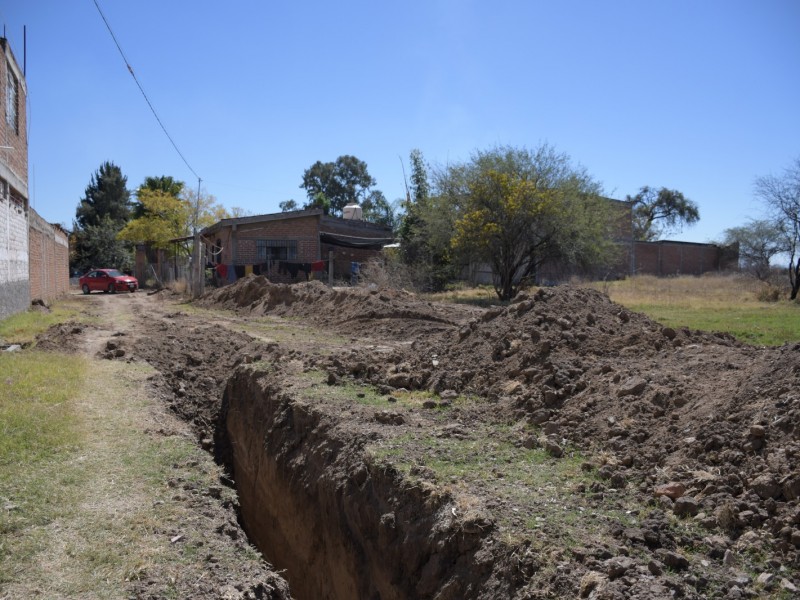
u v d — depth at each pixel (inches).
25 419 270.8
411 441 244.1
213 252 1312.7
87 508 195.2
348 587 229.1
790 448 175.6
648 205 2760.8
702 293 1070.4
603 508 180.2
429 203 1102.4
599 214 1030.4
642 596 133.6
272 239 1227.9
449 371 330.0
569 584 145.3
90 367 401.4
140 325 657.0
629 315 349.4
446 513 188.1
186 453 252.2
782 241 1113.4
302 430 301.3
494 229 950.4
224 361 474.9
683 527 165.3
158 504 200.8
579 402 260.2
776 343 470.9
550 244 1007.0
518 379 297.3
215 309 892.0
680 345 302.2
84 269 2338.8
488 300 978.1
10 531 177.3
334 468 253.3
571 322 333.4
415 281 1131.9
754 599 135.0
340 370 362.0
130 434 269.9
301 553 273.3
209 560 171.2
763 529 158.4
